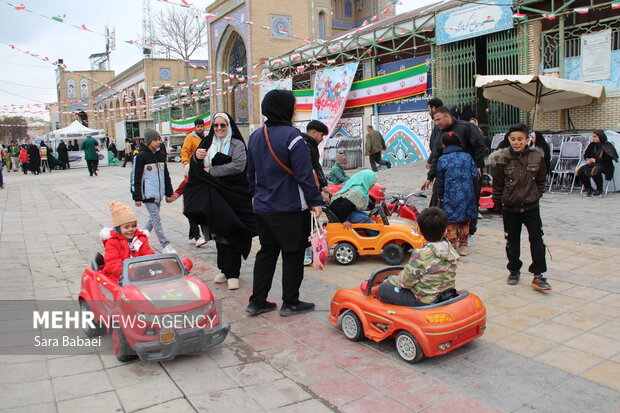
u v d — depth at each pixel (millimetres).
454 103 15234
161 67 44219
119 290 3840
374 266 6367
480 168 6609
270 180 4590
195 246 7941
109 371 3787
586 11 11344
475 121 10750
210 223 5492
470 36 14344
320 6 28859
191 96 35562
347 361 3855
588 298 4891
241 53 29609
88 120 63062
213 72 29906
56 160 29625
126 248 4512
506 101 12531
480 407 3143
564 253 6453
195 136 7543
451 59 15297
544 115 12805
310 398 3348
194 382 3598
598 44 11898
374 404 3232
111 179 22031
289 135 4496
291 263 4770
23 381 3621
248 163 4789
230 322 4711
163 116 42344
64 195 15992
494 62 13984
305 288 5598
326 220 7902
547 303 4809
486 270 5918
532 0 12773
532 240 5125
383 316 3930
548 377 3480
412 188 11984
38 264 6906
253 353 4055
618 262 5984
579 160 10852
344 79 19391
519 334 4168
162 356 3682
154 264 4164
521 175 5047
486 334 4199
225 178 5492
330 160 19031
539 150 5055
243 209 5535
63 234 9062
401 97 17312
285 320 4719
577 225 7930
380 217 6512
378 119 18688
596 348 3869
